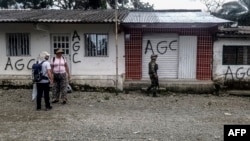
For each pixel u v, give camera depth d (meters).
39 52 13.48
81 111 9.12
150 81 13.05
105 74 13.41
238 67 13.26
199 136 6.69
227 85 13.31
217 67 13.31
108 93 12.57
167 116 8.61
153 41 13.52
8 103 10.23
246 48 13.22
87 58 13.43
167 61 13.59
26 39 13.52
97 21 12.16
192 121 8.04
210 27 12.80
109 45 13.30
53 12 15.23
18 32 13.41
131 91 12.91
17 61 13.54
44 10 16.38
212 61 13.31
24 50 13.57
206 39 13.25
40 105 9.22
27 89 13.12
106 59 13.37
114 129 7.18
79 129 7.15
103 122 7.82
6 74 13.55
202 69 13.38
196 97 11.91
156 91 12.43
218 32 12.98
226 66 13.27
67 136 6.61
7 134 6.75
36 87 9.21
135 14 15.34
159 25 12.60
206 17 13.76
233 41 13.13
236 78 13.30
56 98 10.31
